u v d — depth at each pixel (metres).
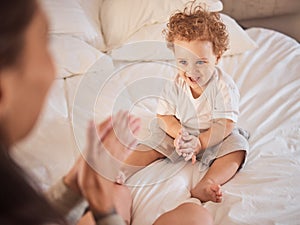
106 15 1.96
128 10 1.91
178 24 1.24
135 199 1.02
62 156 0.99
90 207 0.60
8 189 0.34
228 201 1.01
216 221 0.97
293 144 1.24
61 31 1.74
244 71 1.67
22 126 0.37
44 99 0.38
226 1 2.25
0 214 0.34
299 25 2.27
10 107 0.35
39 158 0.89
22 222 0.35
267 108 1.42
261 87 1.55
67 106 1.34
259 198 1.01
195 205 0.93
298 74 1.64
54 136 1.06
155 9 1.89
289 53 1.82
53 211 0.38
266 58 1.77
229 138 1.19
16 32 0.33
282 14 2.26
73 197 0.64
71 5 1.87
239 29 1.89
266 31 2.05
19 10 0.33
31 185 0.37
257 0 2.22
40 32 0.36
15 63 0.34
